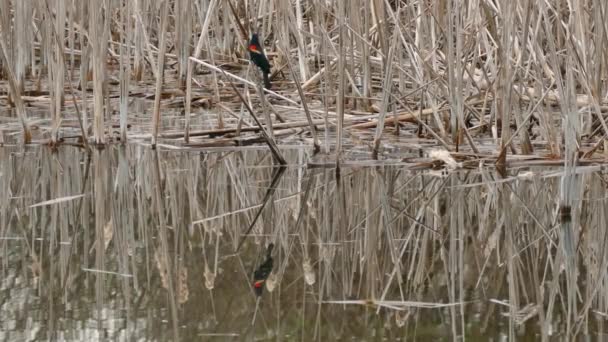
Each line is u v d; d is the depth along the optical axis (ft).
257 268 28.45
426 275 28.14
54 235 31.99
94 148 45.42
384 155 43.62
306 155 43.96
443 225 34.06
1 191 37.68
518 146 45.01
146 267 28.48
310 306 24.86
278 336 22.38
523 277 28.02
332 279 27.37
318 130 47.37
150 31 68.85
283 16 55.36
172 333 22.48
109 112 46.57
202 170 41.68
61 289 26.21
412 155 43.62
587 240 32.01
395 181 39.47
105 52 46.21
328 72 45.91
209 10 50.24
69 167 41.70
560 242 31.81
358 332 22.68
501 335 22.68
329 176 40.34
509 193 37.55
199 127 49.37
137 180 39.83
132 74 67.10
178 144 45.19
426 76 48.57
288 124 47.06
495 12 46.21
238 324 23.08
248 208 35.65
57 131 45.37
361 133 47.01
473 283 27.35
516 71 42.80
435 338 22.38
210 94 58.80
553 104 52.29
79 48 73.05
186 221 34.12
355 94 51.26
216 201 36.91
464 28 51.52
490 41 53.88
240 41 70.03
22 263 28.81
